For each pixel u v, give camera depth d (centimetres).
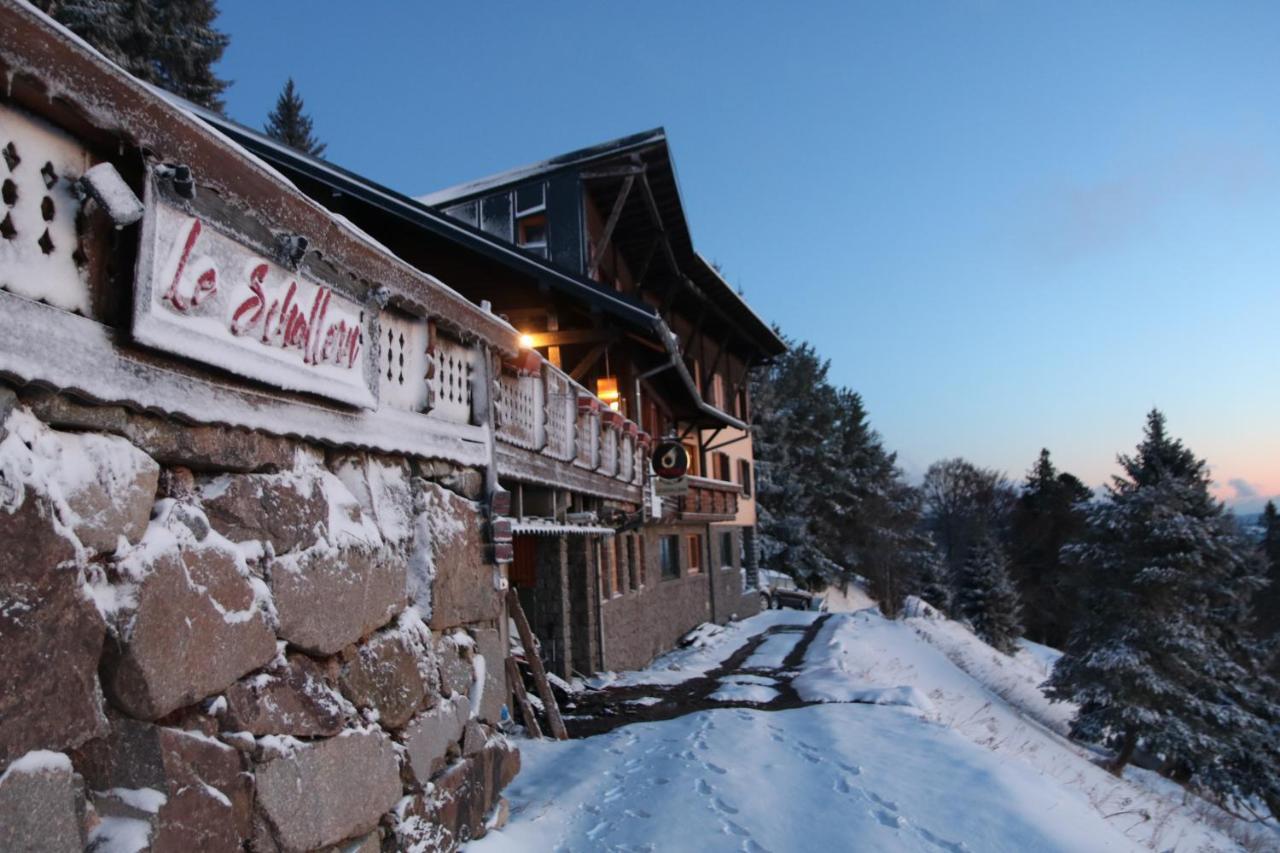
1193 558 1908
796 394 5106
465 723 550
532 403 813
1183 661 1884
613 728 1003
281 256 379
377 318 477
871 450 5253
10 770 236
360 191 1339
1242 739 1811
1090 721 1903
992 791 696
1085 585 2089
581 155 1727
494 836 556
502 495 635
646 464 1630
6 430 249
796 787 700
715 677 1466
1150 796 1393
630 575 1697
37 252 262
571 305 1425
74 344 270
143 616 289
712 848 568
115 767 279
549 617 1216
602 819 624
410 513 517
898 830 607
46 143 267
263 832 340
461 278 1435
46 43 251
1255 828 1703
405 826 449
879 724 950
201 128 319
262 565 366
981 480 6650
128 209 275
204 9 2858
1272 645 2245
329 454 445
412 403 534
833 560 4959
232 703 335
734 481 3075
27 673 244
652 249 1970
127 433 300
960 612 4578
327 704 396
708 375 2581
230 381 350
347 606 424
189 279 317
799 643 2027
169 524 314
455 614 551
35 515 252
